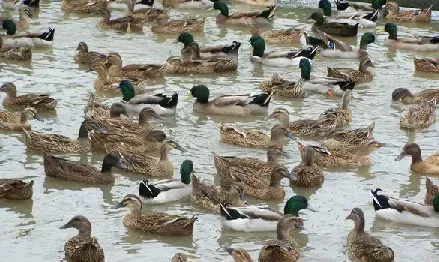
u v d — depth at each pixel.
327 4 39.97
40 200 22.12
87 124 25.27
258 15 38.47
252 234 20.69
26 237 20.20
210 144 25.95
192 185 22.31
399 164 25.06
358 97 30.56
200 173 23.78
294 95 30.31
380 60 34.94
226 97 28.62
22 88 30.11
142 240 20.30
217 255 19.72
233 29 38.41
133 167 23.77
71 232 20.55
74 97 29.53
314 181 23.25
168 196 22.12
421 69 33.34
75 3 39.50
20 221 20.98
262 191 22.45
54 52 34.25
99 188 22.94
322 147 24.78
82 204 21.98
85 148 25.22
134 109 28.31
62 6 39.59
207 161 24.66
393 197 21.81
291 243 19.67
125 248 19.86
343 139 25.70
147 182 22.09
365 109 29.36
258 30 37.00
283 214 21.03
